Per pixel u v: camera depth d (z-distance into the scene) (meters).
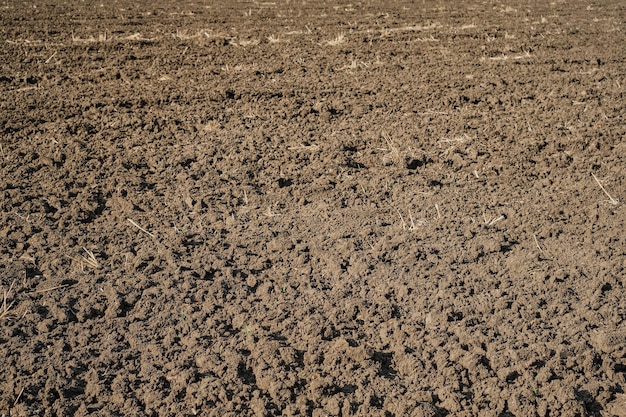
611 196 6.05
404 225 5.51
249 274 4.82
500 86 9.53
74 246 5.17
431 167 6.76
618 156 7.00
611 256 5.07
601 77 10.16
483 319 4.34
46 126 7.58
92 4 17.30
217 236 5.36
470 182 6.40
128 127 7.63
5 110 8.02
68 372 3.83
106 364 3.92
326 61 10.96
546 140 7.41
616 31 14.59
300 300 4.54
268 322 4.30
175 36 12.79
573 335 4.18
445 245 5.23
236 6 17.77
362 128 7.76
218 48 11.79
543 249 5.20
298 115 8.18
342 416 3.62
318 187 6.17
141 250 5.11
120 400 3.66
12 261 4.92
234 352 4.02
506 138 7.52
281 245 5.18
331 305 4.47
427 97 8.95
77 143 7.07
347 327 4.28
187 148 7.05
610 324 4.29
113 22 14.33
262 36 13.04
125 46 11.71
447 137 7.51
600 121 8.05
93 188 6.09
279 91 9.01
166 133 7.48
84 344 4.10
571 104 8.77
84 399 3.69
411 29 14.28
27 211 5.64
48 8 16.22
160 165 6.63
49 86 9.16
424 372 3.89
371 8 18.02
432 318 4.34
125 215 5.65
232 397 3.70
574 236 5.39
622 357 4.00
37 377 3.80
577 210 5.81
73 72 9.88
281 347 4.02
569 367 3.92
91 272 4.83
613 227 5.50
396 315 4.40
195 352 4.04
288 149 7.09
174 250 5.12
